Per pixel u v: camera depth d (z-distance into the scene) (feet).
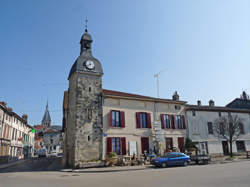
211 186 25.35
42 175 42.75
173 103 81.25
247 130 91.45
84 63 67.72
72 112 66.23
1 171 55.31
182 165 55.62
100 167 56.29
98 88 67.87
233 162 60.39
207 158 59.72
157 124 73.51
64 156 72.69
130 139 68.18
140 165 58.95
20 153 118.11
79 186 27.99
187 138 77.97
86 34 74.33
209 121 85.87
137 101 73.92
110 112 67.10
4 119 87.35
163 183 28.32
